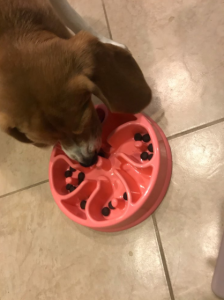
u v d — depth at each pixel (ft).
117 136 3.52
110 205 3.45
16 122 2.49
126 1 4.42
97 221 3.19
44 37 2.53
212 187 3.33
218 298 2.99
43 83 2.33
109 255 3.51
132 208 3.08
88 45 2.51
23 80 2.33
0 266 3.91
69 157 3.30
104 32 4.39
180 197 3.40
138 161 3.51
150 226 3.42
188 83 3.75
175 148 3.58
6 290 3.79
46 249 3.78
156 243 3.35
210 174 3.37
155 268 3.29
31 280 3.72
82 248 3.64
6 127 2.55
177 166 3.51
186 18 4.03
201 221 3.26
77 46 2.48
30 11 2.63
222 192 3.28
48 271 3.69
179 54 3.91
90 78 2.53
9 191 4.19
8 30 2.53
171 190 3.45
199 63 3.78
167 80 3.84
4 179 4.27
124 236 3.51
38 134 2.53
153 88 3.86
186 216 3.33
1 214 4.13
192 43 3.90
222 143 3.43
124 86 2.86
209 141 3.48
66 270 3.62
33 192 4.06
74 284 3.54
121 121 3.88
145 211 3.34
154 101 3.80
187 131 3.59
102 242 3.58
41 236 3.85
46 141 2.66
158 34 4.09
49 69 2.35
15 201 4.11
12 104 2.38
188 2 4.09
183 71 3.82
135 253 3.41
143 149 3.56
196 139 3.52
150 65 3.98
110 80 2.74
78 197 3.54
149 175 3.44
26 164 4.22
